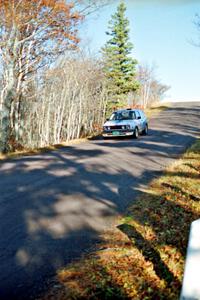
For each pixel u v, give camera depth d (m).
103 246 5.09
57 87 27.77
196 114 40.31
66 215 6.53
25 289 3.89
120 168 11.24
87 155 14.19
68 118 27.80
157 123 31.06
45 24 19.42
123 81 43.31
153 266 4.45
